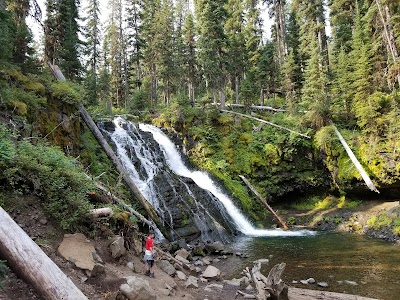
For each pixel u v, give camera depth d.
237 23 45.59
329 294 10.95
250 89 36.47
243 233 22.80
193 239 18.73
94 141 20.80
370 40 27.59
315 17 38.06
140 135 26.50
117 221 11.13
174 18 55.06
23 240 6.71
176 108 30.98
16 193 9.30
